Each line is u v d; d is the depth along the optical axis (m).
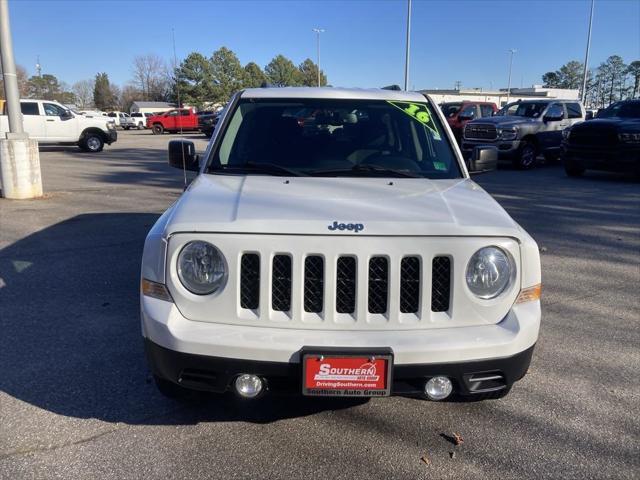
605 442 2.94
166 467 2.69
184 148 4.03
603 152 12.95
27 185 10.05
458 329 2.61
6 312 4.62
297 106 4.00
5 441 2.86
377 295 2.60
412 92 4.40
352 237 2.55
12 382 3.47
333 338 2.51
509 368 2.62
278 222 2.58
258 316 2.58
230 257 2.56
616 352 4.04
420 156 3.78
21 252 6.46
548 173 15.16
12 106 9.84
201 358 2.52
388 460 2.77
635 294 5.37
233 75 59.19
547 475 2.67
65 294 5.07
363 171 3.56
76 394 3.34
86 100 110.94
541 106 16.48
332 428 3.04
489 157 4.11
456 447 2.88
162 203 9.88
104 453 2.78
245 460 2.75
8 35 9.55
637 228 8.20
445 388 2.59
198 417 3.12
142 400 3.29
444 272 2.63
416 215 2.73
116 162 17.64
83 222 8.15
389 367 2.47
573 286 5.59
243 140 3.80
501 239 2.65
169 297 2.64
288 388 2.60
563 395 3.42
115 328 4.32
